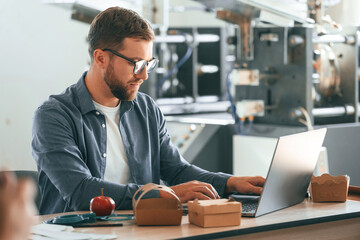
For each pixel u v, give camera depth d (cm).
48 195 187
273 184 148
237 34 315
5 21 366
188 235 124
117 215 149
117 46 177
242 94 319
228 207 133
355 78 307
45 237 122
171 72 402
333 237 148
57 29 387
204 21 555
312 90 293
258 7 276
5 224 59
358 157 301
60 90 392
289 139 150
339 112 305
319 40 304
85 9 295
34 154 180
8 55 368
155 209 135
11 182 61
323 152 282
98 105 191
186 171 203
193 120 342
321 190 168
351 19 300
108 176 191
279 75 302
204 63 423
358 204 166
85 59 397
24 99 377
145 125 201
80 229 133
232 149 319
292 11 282
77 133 183
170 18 547
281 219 141
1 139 367
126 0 294
